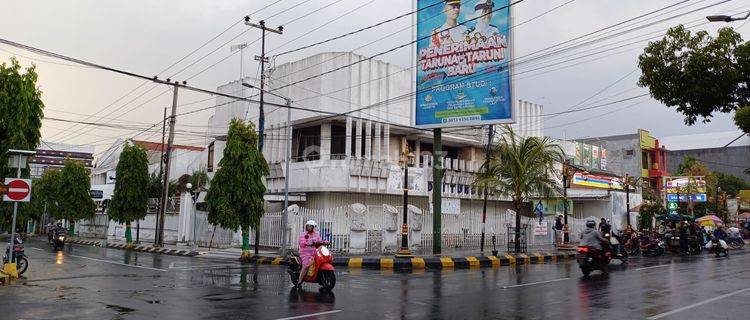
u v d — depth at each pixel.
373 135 32.75
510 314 9.61
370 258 20.95
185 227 32.69
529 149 24.05
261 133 25.23
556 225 29.94
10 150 14.54
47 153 65.19
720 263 22.08
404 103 33.56
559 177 35.69
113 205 31.92
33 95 16.03
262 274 16.70
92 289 12.84
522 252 24.84
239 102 36.22
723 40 11.54
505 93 21.95
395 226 25.33
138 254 26.16
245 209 23.42
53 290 12.64
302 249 12.83
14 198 14.73
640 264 21.55
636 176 54.19
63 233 28.86
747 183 62.19
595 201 39.34
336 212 24.69
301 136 34.88
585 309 10.14
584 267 16.36
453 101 23.09
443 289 13.10
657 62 12.22
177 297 11.52
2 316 9.22
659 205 37.84
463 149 39.47
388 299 11.39
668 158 68.44
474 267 20.09
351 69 30.89
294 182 30.67
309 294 12.12
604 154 51.41
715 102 11.92
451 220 28.83
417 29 24.44
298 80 32.31
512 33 22.03
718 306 10.59
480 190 24.73
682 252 29.69
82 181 40.47
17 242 16.19
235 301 11.00
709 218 37.50
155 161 52.97
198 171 39.03
